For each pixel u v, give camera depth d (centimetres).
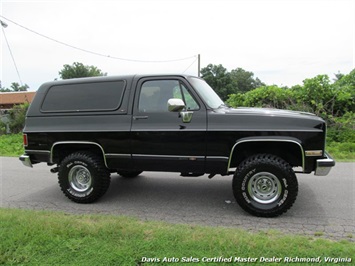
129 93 461
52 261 291
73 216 411
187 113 426
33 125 508
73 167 493
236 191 422
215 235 333
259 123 405
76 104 490
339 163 763
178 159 436
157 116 443
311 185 564
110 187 582
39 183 640
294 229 372
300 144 392
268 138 398
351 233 358
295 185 402
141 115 450
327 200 481
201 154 426
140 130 446
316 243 316
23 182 650
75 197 492
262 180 416
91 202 493
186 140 428
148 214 436
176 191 550
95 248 310
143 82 458
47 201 512
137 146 451
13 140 1491
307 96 1246
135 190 560
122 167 468
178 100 411
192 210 450
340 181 590
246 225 388
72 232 344
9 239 330
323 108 1198
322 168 393
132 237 332
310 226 381
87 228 352
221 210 448
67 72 4853
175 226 368
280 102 1293
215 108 438
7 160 959
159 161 446
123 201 499
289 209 439
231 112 424
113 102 468
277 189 409
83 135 475
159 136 439
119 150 460
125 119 457
